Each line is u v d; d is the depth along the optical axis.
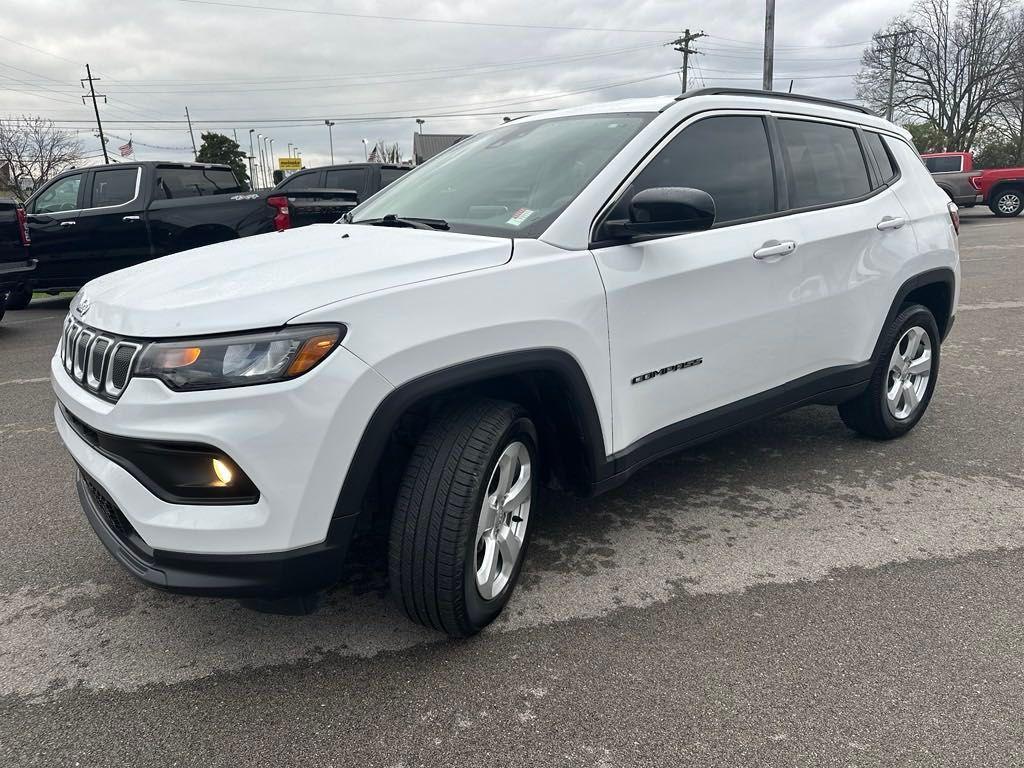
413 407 2.27
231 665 2.30
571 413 2.49
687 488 3.58
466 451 2.18
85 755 1.95
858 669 2.24
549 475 2.79
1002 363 5.80
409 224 2.82
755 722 2.03
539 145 3.09
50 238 8.88
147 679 2.25
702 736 1.98
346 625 2.50
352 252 2.36
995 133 47.94
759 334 3.12
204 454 1.90
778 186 3.29
